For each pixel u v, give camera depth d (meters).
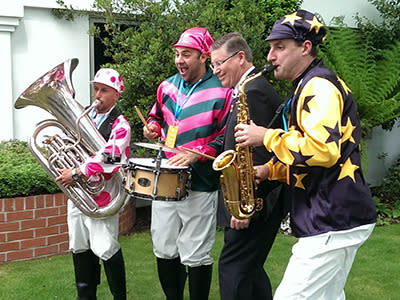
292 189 2.49
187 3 5.97
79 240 3.66
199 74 3.53
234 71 3.13
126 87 5.56
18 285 4.28
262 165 2.86
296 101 2.40
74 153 3.46
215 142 3.48
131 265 4.83
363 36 7.62
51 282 4.36
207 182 3.51
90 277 3.76
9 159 5.16
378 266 4.91
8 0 5.70
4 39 5.82
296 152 2.27
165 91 3.70
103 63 6.63
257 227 3.00
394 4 7.73
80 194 3.44
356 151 2.43
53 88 3.33
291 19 2.46
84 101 6.43
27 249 4.89
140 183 3.22
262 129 2.43
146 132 3.76
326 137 2.23
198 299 3.61
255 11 5.95
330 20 7.81
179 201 3.37
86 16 6.35
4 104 5.87
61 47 6.24
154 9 5.65
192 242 3.53
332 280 2.42
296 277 2.40
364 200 2.39
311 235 2.39
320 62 2.49
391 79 6.94
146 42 5.66
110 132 3.49
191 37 3.45
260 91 2.94
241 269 3.04
